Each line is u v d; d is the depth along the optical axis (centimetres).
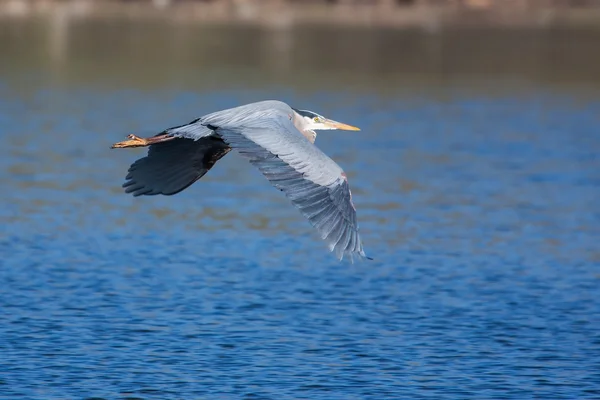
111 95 3084
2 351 1073
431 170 2066
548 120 2778
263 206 1769
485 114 2877
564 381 1020
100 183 1897
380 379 1016
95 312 1206
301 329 1166
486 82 3641
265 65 3975
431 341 1134
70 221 1620
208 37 4925
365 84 3506
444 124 2678
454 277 1380
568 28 5747
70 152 2173
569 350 1111
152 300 1255
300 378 1016
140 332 1141
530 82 3656
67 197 1777
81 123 2547
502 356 1088
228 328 1161
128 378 1007
